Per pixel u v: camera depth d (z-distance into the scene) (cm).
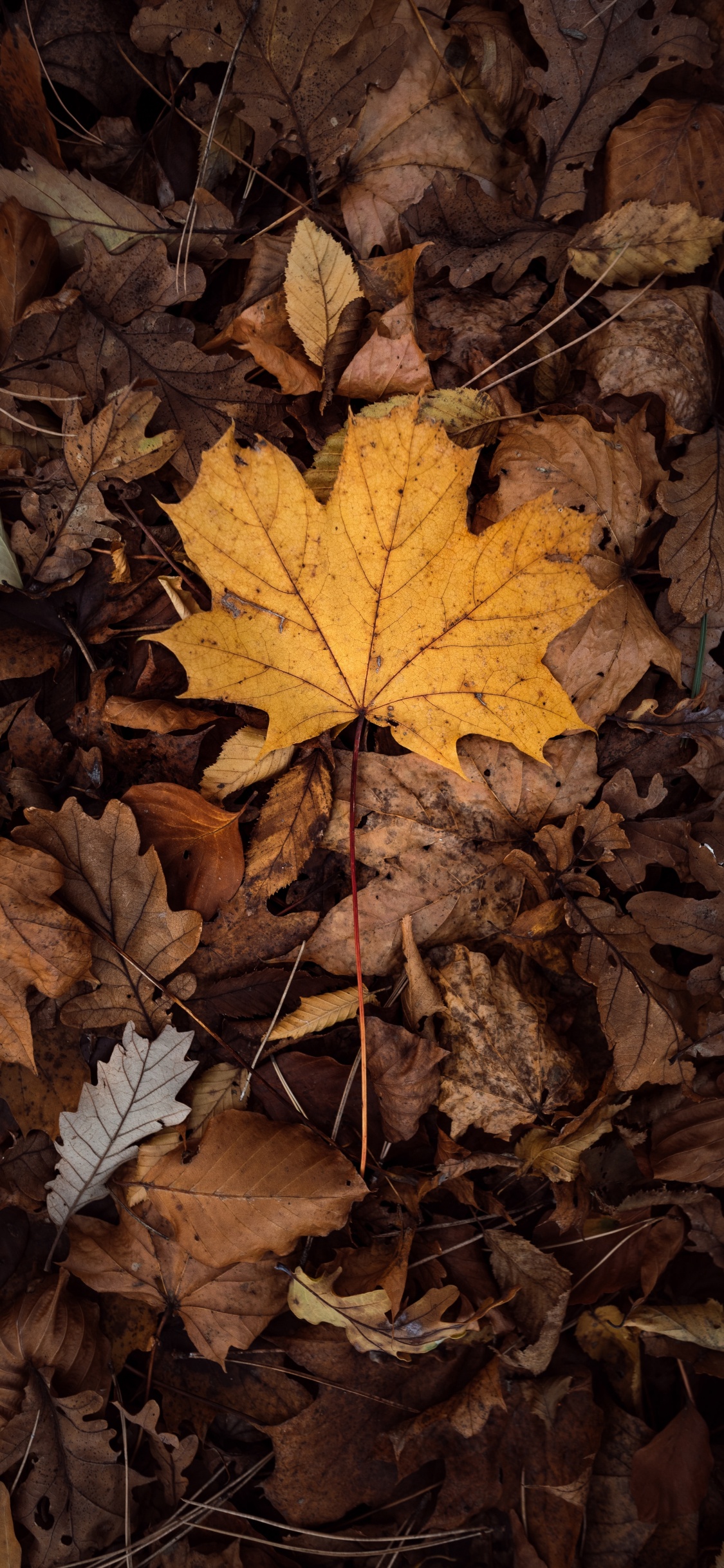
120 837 46
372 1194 49
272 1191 46
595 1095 48
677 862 48
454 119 48
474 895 48
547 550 43
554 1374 50
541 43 47
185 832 47
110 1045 48
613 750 48
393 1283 47
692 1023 48
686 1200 49
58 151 48
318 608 44
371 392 47
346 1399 49
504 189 49
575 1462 49
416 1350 47
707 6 49
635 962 47
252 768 47
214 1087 48
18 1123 48
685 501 47
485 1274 49
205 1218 47
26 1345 47
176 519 42
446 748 45
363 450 42
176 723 47
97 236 47
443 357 48
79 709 47
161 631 48
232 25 46
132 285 47
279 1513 50
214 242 48
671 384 48
